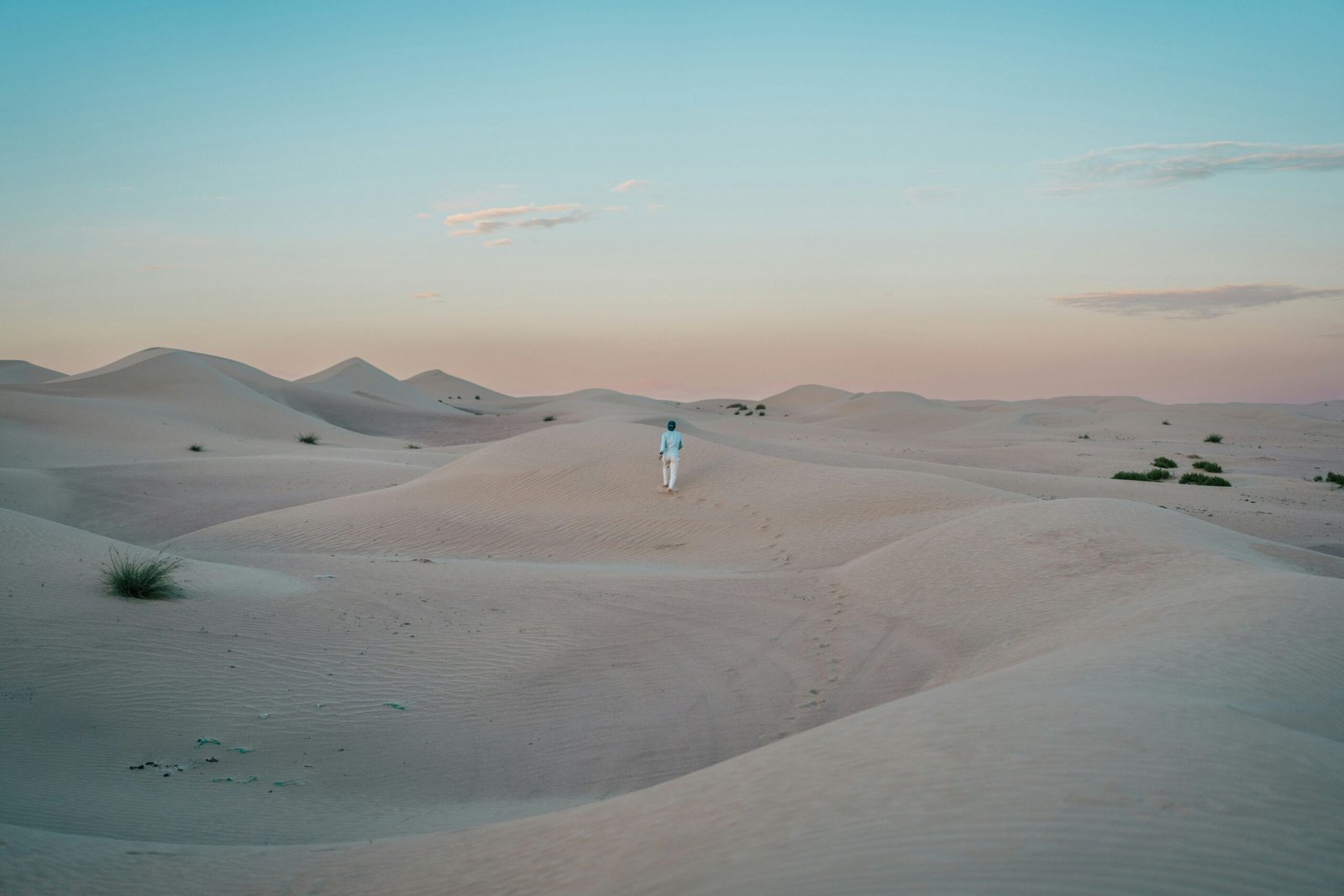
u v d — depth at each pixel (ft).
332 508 80.84
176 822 23.41
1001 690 21.47
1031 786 14.70
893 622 43.09
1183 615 33.22
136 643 35.86
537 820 20.31
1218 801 13.74
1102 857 12.21
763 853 14.02
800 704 34.12
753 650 40.34
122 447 163.73
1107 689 21.06
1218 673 24.43
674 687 36.19
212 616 40.34
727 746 30.76
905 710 20.61
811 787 16.53
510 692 35.78
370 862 18.93
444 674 37.14
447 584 51.34
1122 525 50.42
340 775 28.53
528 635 42.16
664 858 15.06
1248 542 53.88
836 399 488.44
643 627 43.83
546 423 273.13
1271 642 28.12
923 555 51.49
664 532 72.13
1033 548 48.80
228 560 60.34
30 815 22.41
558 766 29.58
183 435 180.65
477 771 29.27
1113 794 14.10
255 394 251.60
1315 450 198.59
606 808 19.74
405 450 185.68
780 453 146.92
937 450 185.06
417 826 24.06
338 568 55.57
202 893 17.26
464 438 262.88
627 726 32.60
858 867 12.80
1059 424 280.72
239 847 20.59
